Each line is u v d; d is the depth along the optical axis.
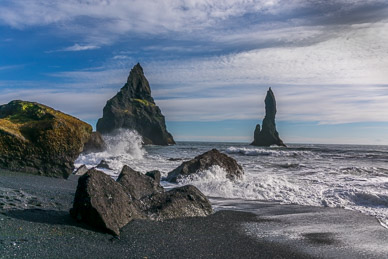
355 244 5.80
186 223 7.03
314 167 19.84
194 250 5.27
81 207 6.03
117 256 4.71
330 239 6.09
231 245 5.62
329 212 8.41
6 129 11.32
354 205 9.29
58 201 7.63
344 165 21.69
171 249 5.24
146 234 5.96
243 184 11.76
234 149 39.62
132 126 108.06
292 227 6.93
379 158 29.67
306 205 9.36
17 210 6.22
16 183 9.37
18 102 13.61
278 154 35.41
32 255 4.28
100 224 5.83
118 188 6.89
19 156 11.43
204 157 14.72
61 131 12.06
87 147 29.69
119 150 33.66
